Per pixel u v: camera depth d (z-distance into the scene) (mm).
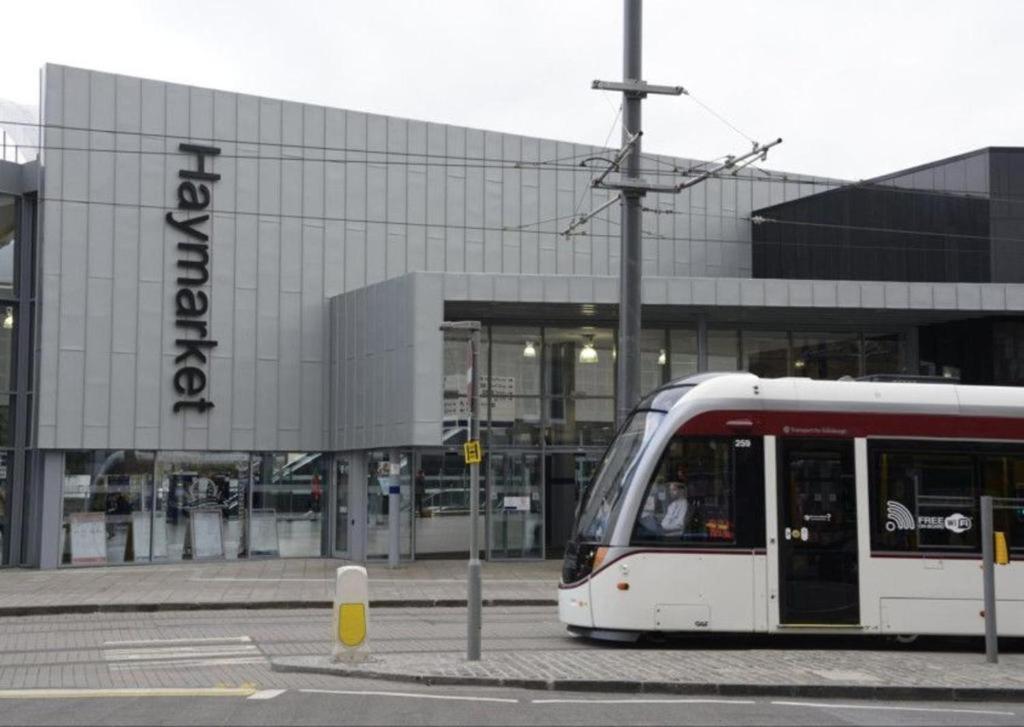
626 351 21422
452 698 12070
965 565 16609
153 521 32406
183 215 32906
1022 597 16625
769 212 39938
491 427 33219
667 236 38812
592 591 16578
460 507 32906
